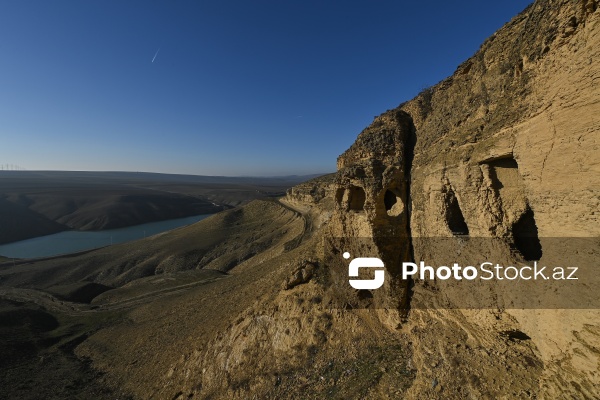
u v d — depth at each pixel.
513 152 10.20
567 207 8.44
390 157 17.23
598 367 7.41
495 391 9.91
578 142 8.02
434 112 15.97
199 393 21.50
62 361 37.66
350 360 16.28
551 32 8.78
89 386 30.67
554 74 8.73
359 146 19.08
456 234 13.18
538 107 9.27
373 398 13.14
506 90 10.99
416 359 13.48
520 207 10.64
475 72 13.24
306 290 21.34
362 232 18.86
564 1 8.34
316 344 18.38
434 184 13.99
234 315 27.16
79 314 52.97
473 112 12.58
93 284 72.69
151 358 31.23
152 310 46.59
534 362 9.87
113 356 35.91
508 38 11.43
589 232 7.85
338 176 20.30
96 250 110.56
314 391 15.62
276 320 21.38
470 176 11.90
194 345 27.61
